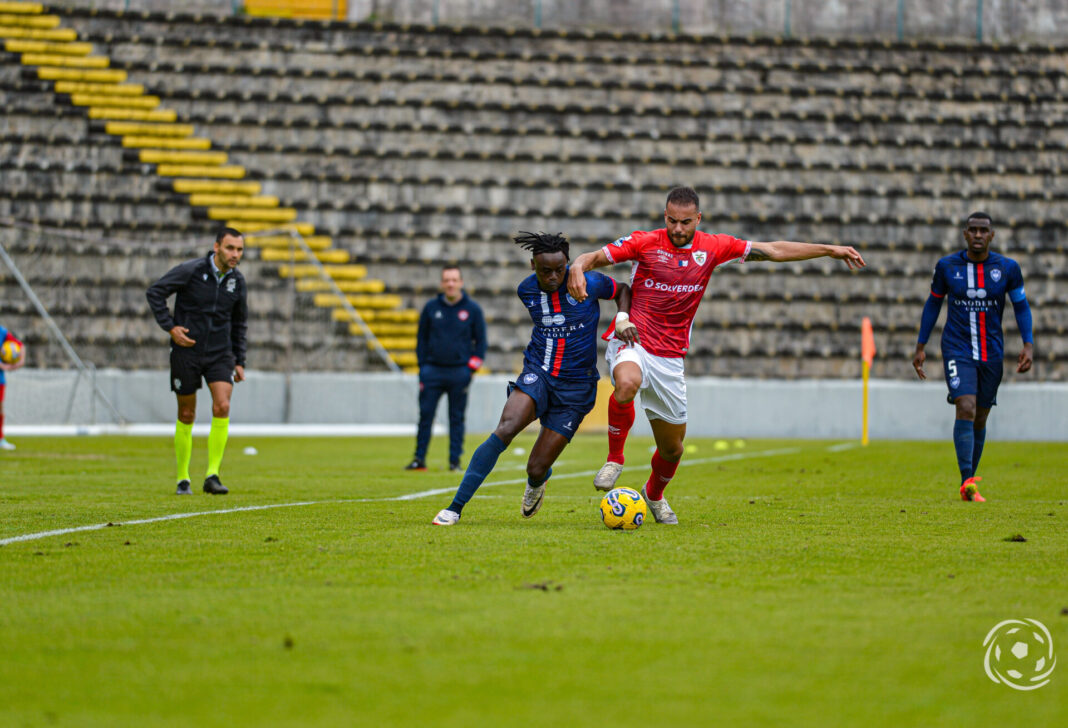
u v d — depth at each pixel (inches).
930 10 2672.2
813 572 457.7
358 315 2142.0
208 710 268.1
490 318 2197.3
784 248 645.3
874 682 293.6
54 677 295.9
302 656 316.8
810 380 2156.7
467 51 2514.8
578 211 2322.8
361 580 433.7
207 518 657.0
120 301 2113.7
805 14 2679.6
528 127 2406.5
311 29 2511.1
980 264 855.7
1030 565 480.7
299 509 715.4
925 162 2416.3
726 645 330.6
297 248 2201.0
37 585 422.6
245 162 2311.8
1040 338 2233.0
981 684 292.2
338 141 2361.0
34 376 1978.3
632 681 293.3
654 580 435.8
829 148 2420.0
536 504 647.1
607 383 2122.3
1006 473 1138.0
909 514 708.0
